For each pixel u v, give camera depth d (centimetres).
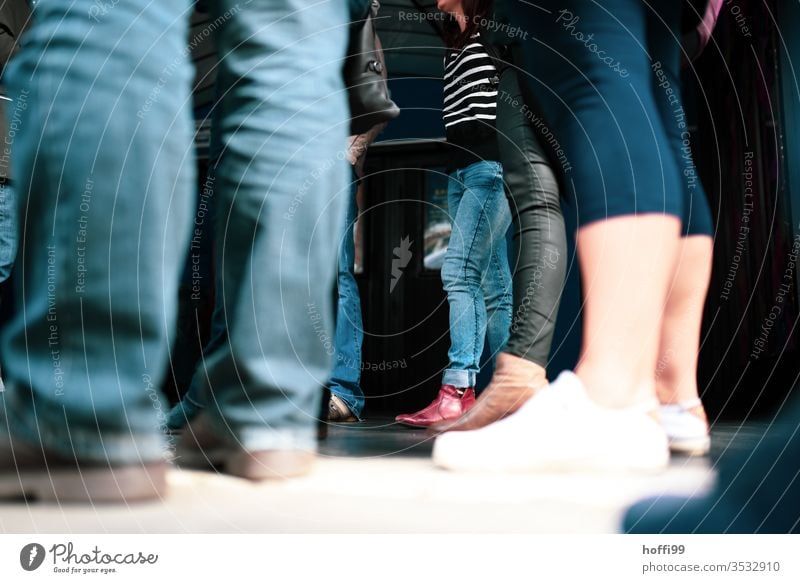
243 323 61
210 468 64
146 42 55
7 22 110
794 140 166
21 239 55
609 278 69
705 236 91
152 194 55
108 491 52
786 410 76
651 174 69
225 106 64
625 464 66
